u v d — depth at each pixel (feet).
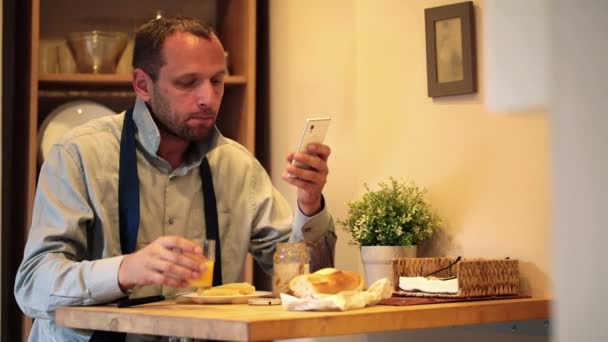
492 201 7.06
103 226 6.93
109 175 7.09
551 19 2.28
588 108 2.22
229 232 7.68
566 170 2.26
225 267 7.63
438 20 7.50
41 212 6.89
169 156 7.37
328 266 7.38
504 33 2.37
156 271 5.85
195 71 6.89
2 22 10.32
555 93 2.27
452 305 5.80
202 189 7.54
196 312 5.46
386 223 7.38
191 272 5.83
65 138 7.12
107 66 10.34
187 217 7.41
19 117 10.32
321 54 9.41
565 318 2.25
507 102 2.36
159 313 5.41
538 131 6.66
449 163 7.47
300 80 9.82
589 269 2.21
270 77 10.59
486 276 6.32
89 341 6.38
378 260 7.30
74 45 10.37
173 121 7.01
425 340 7.61
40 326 7.04
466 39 7.27
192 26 7.07
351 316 5.14
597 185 2.20
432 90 7.54
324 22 9.38
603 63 2.19
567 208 2.25
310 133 6.63
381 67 8.17
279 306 5.95
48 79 9.95
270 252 7.97
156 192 7.28
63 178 6.92
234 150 7.95
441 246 7.52
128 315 5.57
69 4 11.08
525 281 6.75
